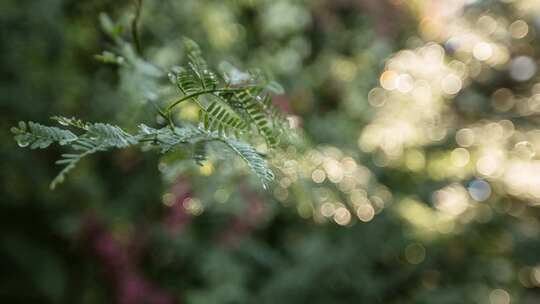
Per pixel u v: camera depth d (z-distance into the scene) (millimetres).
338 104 3883
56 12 2791
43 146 681
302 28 3807
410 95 3734
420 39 3934
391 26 3955
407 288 3531
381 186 3482
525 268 3719
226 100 783
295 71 3617
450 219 3627
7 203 3182
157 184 3014
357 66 3875
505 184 3717
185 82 756
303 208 2617
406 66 3768
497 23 3400
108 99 2812
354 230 3385
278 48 3703
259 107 822
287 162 1480
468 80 3723
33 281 3193
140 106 1279
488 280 3604
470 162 3658
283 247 3465
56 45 2930
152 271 3281
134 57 1302
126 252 3188
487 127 3646
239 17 3576
